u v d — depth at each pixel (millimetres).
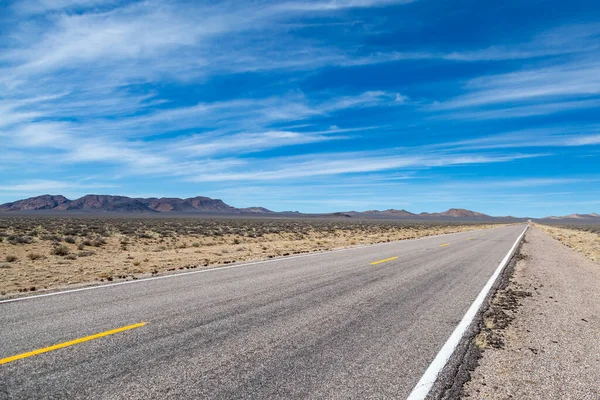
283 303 7387
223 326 5809
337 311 6867
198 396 3605
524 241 29875
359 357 4699
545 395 3869
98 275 10883
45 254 17141
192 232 37531
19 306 6891
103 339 5113
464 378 4207
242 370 4215
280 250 19672
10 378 3889
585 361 4816
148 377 3982
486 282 10430
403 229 58688
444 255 17500
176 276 10484
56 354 4547
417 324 6188
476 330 5941
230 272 11305
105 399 3514
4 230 32719
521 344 5410
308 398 3631
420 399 3699
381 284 9672
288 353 4766
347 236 36844
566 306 7871
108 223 52906
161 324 5844
